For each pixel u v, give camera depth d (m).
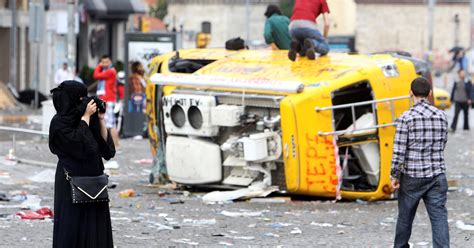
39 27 52.97
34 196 24.41
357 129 24.22
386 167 24.78
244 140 24.48
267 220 21.73
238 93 24.83
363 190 25.03
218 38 139.12
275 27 28.59
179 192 26.27
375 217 22.42
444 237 16.55
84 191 14.58
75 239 14.69
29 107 65.81
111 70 38.50
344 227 20.92
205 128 25.27
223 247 18.16
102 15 81.56
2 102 64.62
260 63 26.17
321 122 23.94
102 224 14.90
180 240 18.80
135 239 18.81
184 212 22.77
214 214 22.53
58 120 14.66
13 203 23.38
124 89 44.78
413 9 134.12
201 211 22.98
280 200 24.66
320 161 24.02
